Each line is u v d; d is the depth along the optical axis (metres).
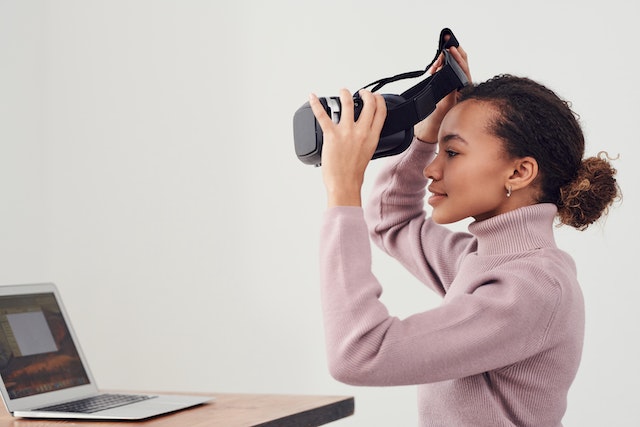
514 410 1.16
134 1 3.11
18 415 1.49
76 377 1.72
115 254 3.09
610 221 2.35
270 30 2.88
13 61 3.16
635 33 2.34
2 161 3.10
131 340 3.05
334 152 1.16
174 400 1.62
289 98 2.84
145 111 3.07
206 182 2.96
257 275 2.86
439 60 1.39
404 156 1.51
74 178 3.17
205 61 2.98
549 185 1.23
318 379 2.75
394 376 1.07
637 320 2.31
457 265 1.43
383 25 2.70
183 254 2.99
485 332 1.07
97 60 3.15
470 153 1.20
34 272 3.17
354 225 1.13
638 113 2.33
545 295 1.10
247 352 2.87
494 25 2.53
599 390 2.35
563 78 2.43
